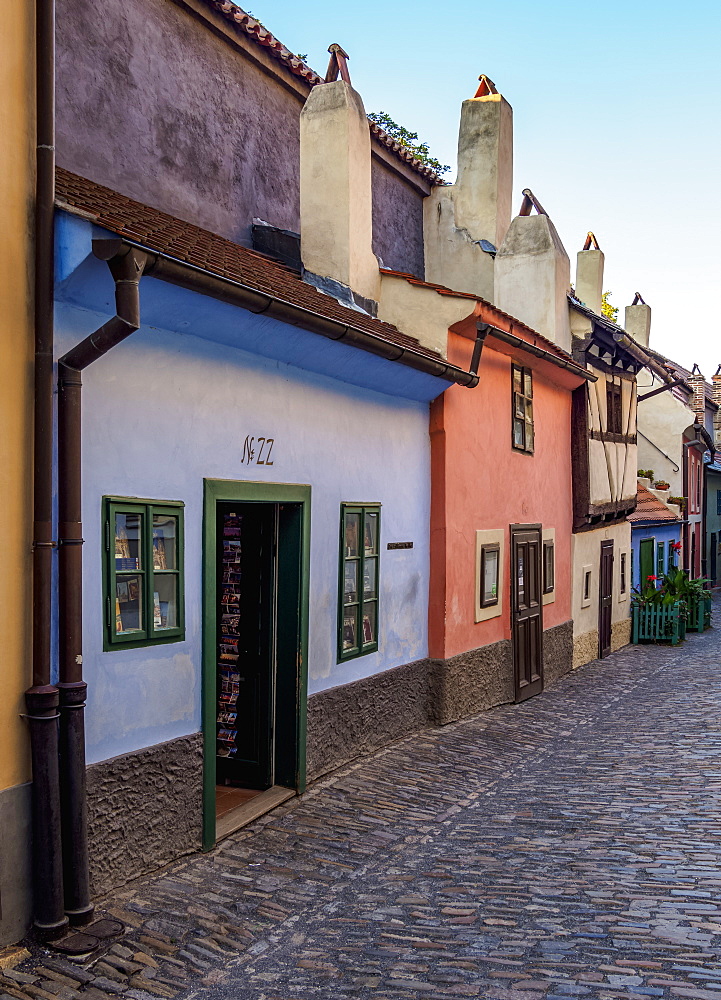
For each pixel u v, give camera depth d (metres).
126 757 5.70
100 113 8.51
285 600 7.93
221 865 6.21
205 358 6.55
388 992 4.54
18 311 4.95
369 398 9.20
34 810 4.93
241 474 6.98
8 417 4.88
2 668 4.83
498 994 4.42
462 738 10.28
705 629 23.50
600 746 10.36
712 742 10.27
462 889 5.98
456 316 10.41
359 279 10.28
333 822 7.28
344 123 10.09
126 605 5.79
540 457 14.23
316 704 8.16
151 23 9.16
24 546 4.97
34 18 5.07
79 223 5.03
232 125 10.46
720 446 39.81
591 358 16.23
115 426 5.68
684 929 5.09
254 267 7.81
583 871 6.20
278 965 4.93
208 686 6.46
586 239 20.61
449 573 10.79
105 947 4.91
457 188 15.63
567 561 15.90
